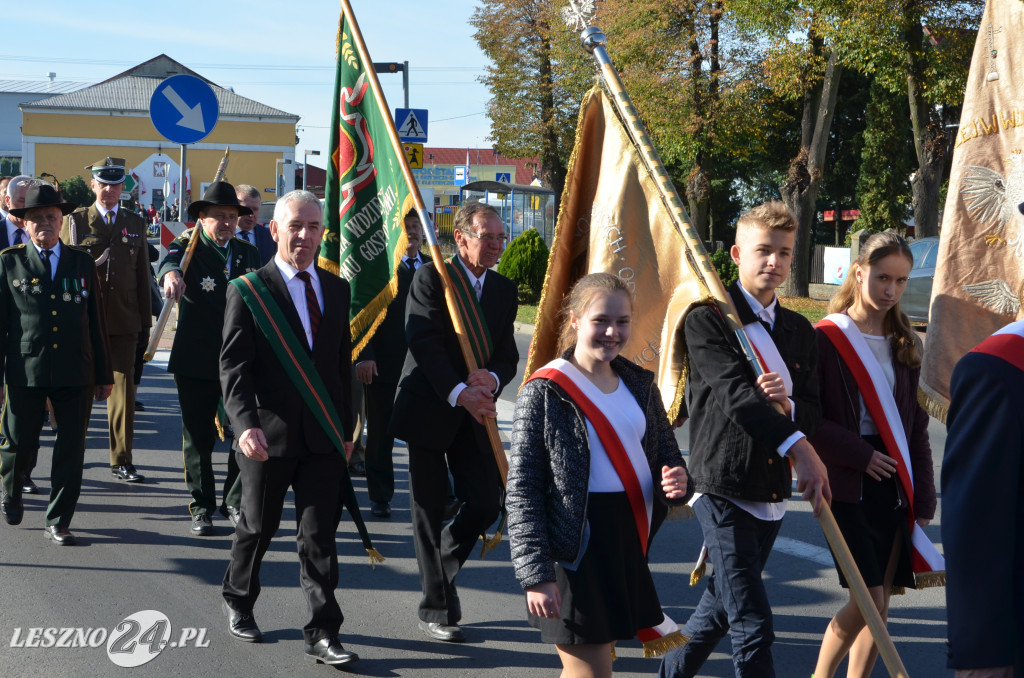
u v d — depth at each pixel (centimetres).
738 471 331
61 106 5272
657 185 354
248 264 635
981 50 343
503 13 3516
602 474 291
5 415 596
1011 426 203
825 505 300
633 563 295
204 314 613
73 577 527
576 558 285
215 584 524
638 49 2511
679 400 351
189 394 607
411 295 461
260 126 5412
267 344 431
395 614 491
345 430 445
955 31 1991
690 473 343
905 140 3462
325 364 439
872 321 379
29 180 803
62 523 580
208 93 952
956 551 205
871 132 3462
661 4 2445
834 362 368
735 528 335
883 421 363
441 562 459
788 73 2342
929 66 2052
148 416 953
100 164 729
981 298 343
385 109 497
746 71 2569
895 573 371
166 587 517
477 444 457
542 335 378
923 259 1777
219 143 5378
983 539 202
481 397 430
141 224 748
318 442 429
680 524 661
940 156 2142
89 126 5306
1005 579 201
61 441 579
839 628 369
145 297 744
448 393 433
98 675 407
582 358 299
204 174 5375
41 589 507
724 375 323
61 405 580
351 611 495
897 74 2158
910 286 1767
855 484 359
